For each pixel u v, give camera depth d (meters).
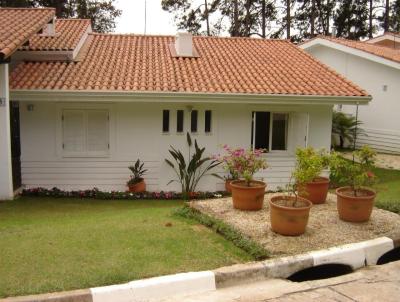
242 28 31.42
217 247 5.64
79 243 5.65
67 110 11.52
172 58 13.84
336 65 20.17
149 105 11.66
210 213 7.11
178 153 11.52
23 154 11.48
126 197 11.26
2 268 4.81
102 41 15.26
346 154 17.45
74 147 11.70
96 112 11.62
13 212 9.06
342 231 6.29
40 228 6.56
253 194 7.18
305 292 4.63
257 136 12.21
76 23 16.06
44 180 11.62
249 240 5.78
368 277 5.08
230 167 7.97
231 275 4.83
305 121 12.32
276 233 6.12
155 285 4.48
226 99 11.36
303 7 32.00
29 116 11.38
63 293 4.23
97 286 4.42
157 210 8.09
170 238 5.93
